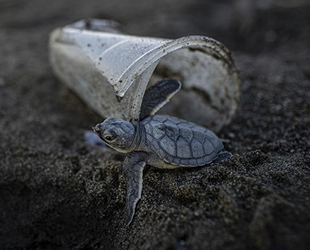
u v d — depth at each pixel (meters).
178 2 0.61
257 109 0.32
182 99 0.30
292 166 0.24
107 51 0.26
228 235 0.20
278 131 0.29
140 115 0.25
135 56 0.24
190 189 0.23
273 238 0.19
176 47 0.23
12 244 0.27
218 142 0.25
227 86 0.27
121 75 0.23
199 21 0.55
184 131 0.24
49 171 0.27
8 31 0.52
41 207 0.27
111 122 0.23
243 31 0.49
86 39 0.28
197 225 0.21
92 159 0.28
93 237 0.26
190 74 0.29
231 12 0.58
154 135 0.24
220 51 0.25
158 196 0.23
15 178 0.28
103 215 0.25
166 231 0.21
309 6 0.51
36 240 0.27
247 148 0.27
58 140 0.30
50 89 0.37
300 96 0.32
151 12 0.56
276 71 0.37
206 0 0.64
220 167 0.23
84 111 0.34
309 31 0.45
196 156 0.24
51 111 0.34
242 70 0.38
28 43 0.47
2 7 0.61
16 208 0.27
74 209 0.26
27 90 0.36
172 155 0.23
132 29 0.49
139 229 0.22
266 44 0.46
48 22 0.55
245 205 0.21
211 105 0.29
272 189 0.21
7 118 0.32
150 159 0.24
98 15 0.54
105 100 0.28
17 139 0.30
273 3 0.55
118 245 0.24
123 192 0.24
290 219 0.19
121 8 0.57
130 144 0.23
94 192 0.25
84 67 0.29
